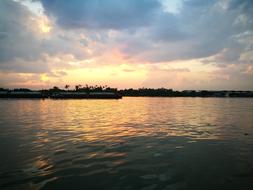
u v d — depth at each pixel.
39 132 24.95
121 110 61.44
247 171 12.67
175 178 11.68
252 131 25.97
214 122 34.22
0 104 92.06
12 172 12.40
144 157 15.35
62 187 10.58
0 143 19.31
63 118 40.03
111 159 14.88
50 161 14.38
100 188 10.49
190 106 82.69
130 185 10.81
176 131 25.84
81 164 13.84
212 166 13.51
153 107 76.00
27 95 179.50
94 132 25.16
